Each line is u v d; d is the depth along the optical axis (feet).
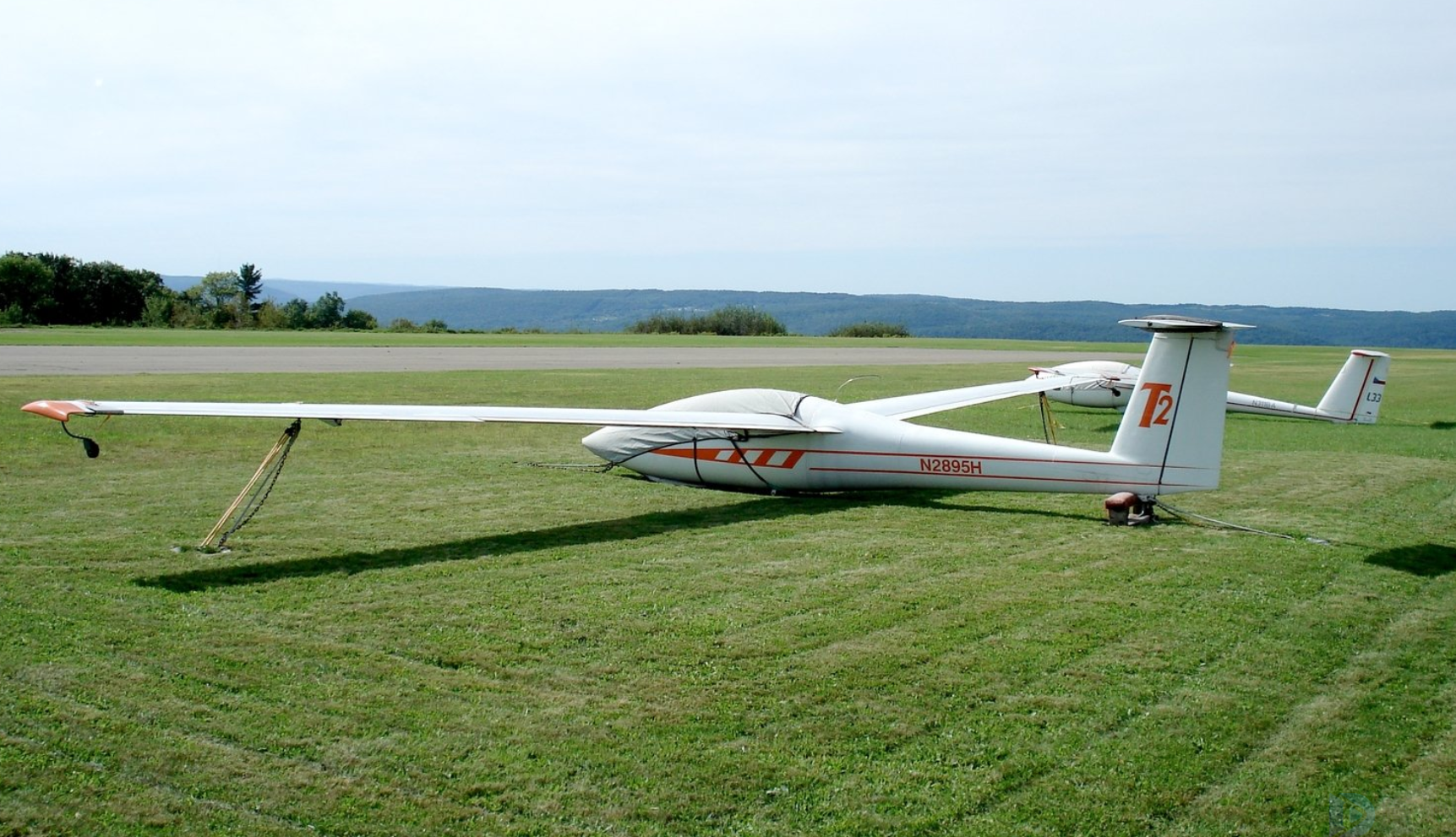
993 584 30.53
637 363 153.28
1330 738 19.89
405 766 17.99
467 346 202.90
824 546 35.45
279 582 29.50
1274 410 82.28
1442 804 17.42
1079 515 41.29
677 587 29.76
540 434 64.90
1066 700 21.52
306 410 35.37
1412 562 33.86
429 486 46.19
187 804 16.51
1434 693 22.27
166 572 30.27
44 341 179.83
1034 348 269.64
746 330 428.97
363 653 23.58
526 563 32.50
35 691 20.80
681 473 46.88
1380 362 77.77
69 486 43.78
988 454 40.45
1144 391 37.42
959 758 18.80
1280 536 37.63
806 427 43.83
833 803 17.07
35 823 15.78
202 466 49.52
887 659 23.81
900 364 168.96
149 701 20.45
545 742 19.06
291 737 18.99
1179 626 26.61
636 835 15.96
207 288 404.98
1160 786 17.87
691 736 19.48
